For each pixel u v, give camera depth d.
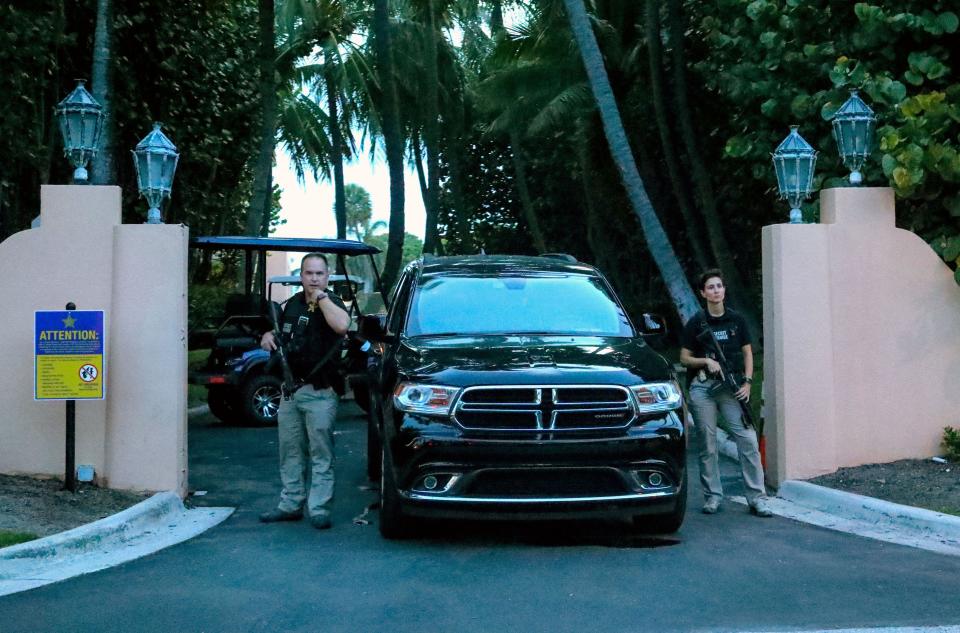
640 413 6.62
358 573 6.10
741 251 26.19
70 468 7.96
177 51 19.75
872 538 7.11
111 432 8.29
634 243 32.12
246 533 7.36
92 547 6.81
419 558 6.48
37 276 8.29
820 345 8.98
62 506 7.60
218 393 14.52
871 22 10.23
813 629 4.98
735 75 13.01
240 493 9.16
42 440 8.30
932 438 9.20
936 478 8.45
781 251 8.97
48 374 7.89
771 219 19.70
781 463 8.92
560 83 24.94
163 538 7.24
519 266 8.47
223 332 14.12
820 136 11.48
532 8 25.02
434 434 6.44
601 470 6.49
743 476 8.03
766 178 12.85
